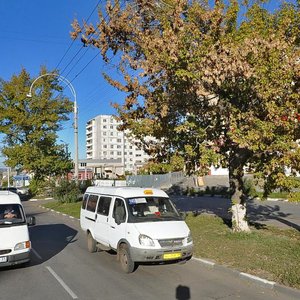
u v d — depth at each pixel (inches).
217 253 408.2
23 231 371.2
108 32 473.4
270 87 364.5
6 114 1596.9
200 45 390.6
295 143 372.8
